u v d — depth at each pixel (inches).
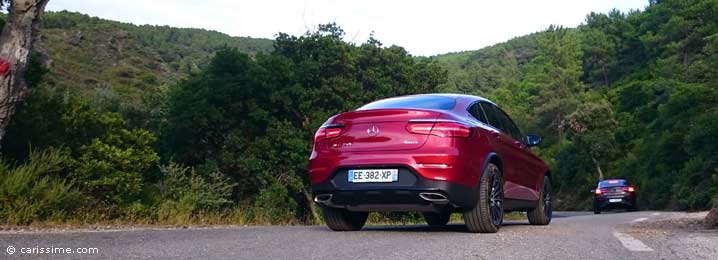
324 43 884.0
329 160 239.1
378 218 589.6
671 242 204.4
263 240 199.0
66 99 424.2
